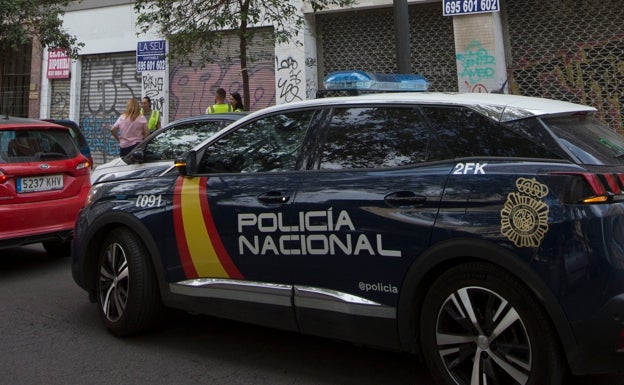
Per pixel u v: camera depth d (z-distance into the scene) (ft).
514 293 9.48
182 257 13.37
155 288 14.26
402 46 23.86
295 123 12.59
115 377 12.23
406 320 10.48
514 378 9.56
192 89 43.65
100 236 15.25
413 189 10.49
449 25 36.81
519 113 10.29
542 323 9.27
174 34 30.07
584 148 9.88
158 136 22.03
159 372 12.50
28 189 20.54
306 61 39.27
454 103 10.91
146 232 13.92
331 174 11.57
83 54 47.85
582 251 8.93
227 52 37.83
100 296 15.14
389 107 11.55
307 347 14.02
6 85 52.54
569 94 34.04
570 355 9.05
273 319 12.06
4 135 20.45
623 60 32.53
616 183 9.41
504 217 9.51
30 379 12.12
